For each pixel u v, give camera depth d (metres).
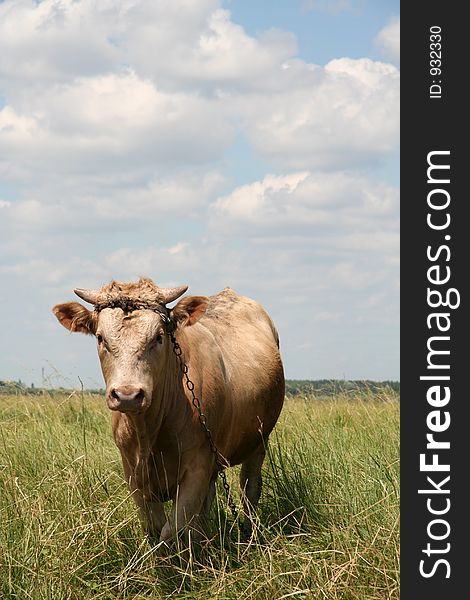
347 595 5.54
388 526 6.31
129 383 6.00
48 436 9.41
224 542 7.11
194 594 5.98
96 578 6.28
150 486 6.93
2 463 8.30
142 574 6.23
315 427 9.93
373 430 9.80
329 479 7.85
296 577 5.83
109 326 6.23
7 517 6.55
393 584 5.59
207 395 7.15
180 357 6.86
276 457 8.85
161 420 6.70
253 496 8.26
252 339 8.52
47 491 7.27
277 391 8.63
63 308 6.68
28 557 6.03
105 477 7.62
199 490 6.95
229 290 9.21
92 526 6.46
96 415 11.39
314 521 7.21
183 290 6.70
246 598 5.66
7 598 5.73
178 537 6.58
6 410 11.71
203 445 7.03
